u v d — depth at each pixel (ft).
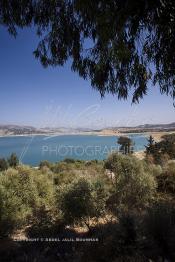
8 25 16.80
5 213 26.43
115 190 35.53
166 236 15.31
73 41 16.69
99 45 16.22
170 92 16.42
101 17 13.35
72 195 28.91
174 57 13.25
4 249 20.70
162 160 92.22
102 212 29.17
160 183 43.29
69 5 16.11
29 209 31.86
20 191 34.12
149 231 15.97
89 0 13.48
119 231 17.22
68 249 20.16
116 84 17.01
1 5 16.12
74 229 28.02
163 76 15.90
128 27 13.69
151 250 15.19
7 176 35.42
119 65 16.38
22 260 17.94
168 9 11.13
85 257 17.39
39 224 28.99
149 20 12.47
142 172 38.34
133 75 16.65
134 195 35.09
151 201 34.63
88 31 16.35
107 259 16.25
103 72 16.71
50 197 38.63
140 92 16.89
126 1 11.88
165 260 13.57
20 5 16.17
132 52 15.19
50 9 16.30
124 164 39.50
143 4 11.59
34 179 39.17
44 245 21.45
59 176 61.26
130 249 15.74
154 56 14.33
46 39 17.01
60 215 30.76
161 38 12.94
